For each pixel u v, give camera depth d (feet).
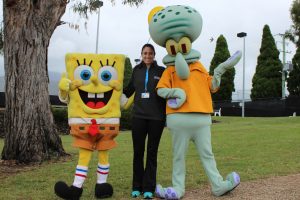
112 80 20.07
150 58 20.57
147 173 20.25
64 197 19.33
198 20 20.15
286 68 116.06
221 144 39.99
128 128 67.51
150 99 20.15
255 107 107.45
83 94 19.84
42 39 31.78
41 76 31.83
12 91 31.19
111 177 25.32
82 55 20.08
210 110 19.98
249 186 22.08
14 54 31.19
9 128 31.19
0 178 25.96
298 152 34.01
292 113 101.81
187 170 27.07
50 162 31.19
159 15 20.40
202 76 20.17
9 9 31.14
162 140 44.73
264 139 42.88
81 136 19.65
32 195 21.03
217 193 20.03
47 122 32.12
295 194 20.06
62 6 33.12
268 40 122.72
